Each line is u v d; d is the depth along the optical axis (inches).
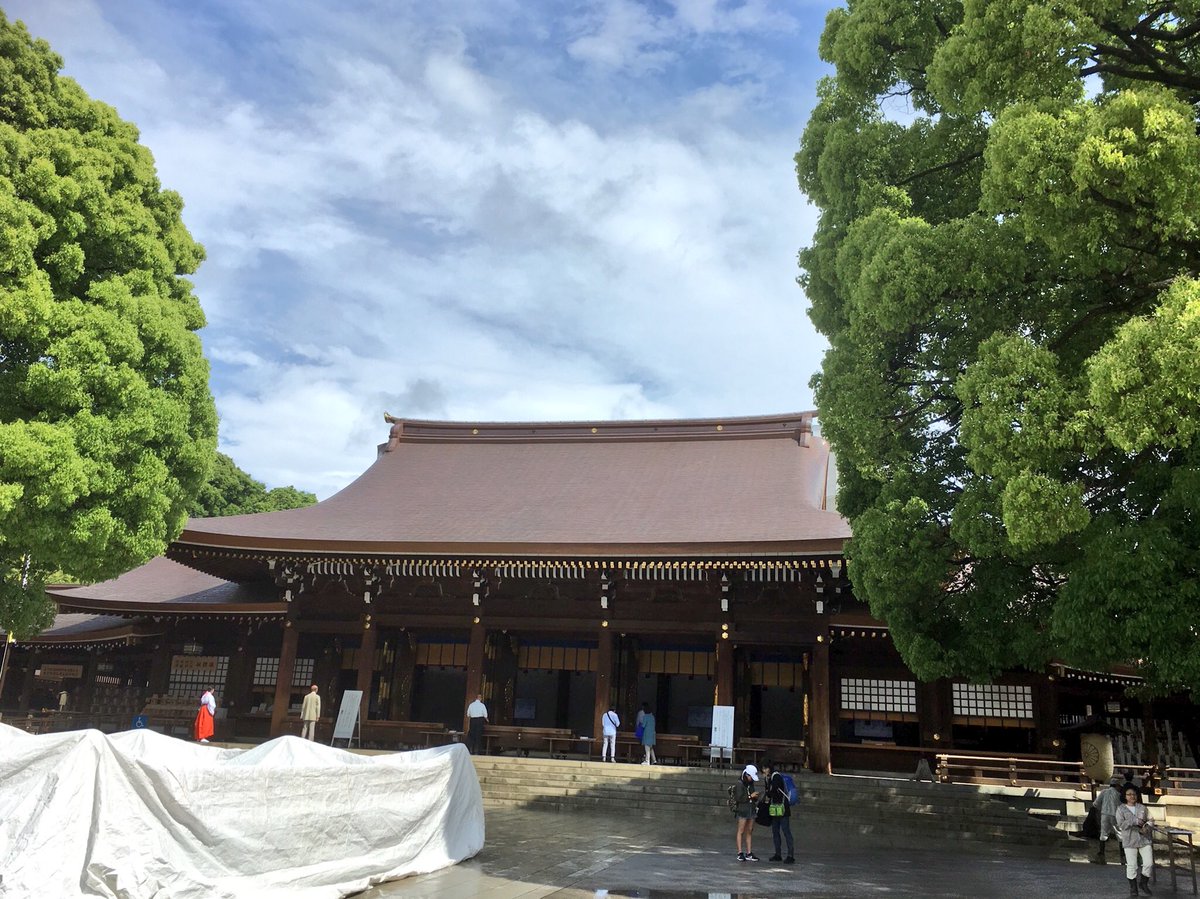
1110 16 418.9
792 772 900.0
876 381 549.6
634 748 1048.8
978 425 432.5
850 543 624.4
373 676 1230.3
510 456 1497.3
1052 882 520.1
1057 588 522.6
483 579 1092.5
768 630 1008.2
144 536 679.1
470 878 446.9
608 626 1061.8
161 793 331.0
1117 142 370.9
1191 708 1099.9
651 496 1261.1
